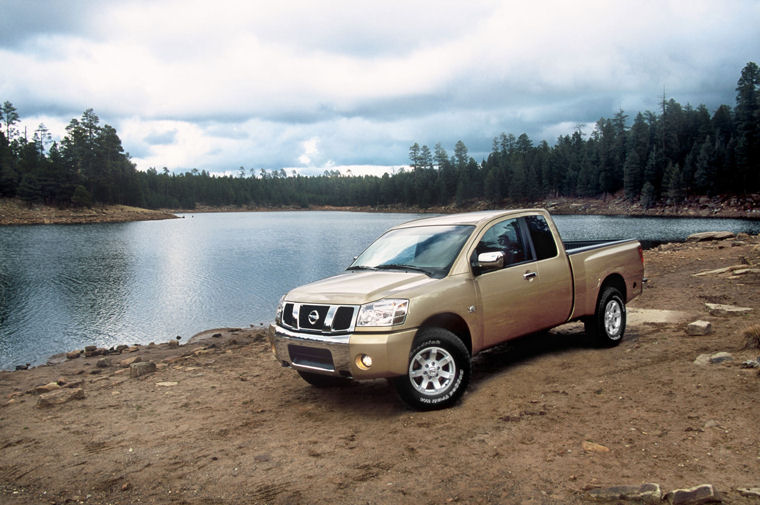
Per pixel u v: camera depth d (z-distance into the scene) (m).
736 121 117.44
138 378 7.07
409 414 4.62
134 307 20.27
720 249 18.20
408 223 6.34
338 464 3.66
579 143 171.50
